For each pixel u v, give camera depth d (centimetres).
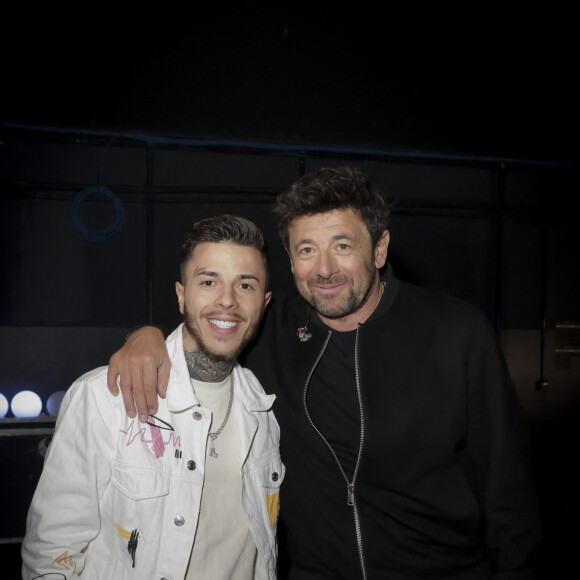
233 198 447
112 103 400
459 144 463
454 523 139
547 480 491
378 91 443
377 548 137
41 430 377
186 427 124
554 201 516
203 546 123
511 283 507
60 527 112
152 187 432
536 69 475
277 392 147
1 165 407
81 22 394
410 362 140
